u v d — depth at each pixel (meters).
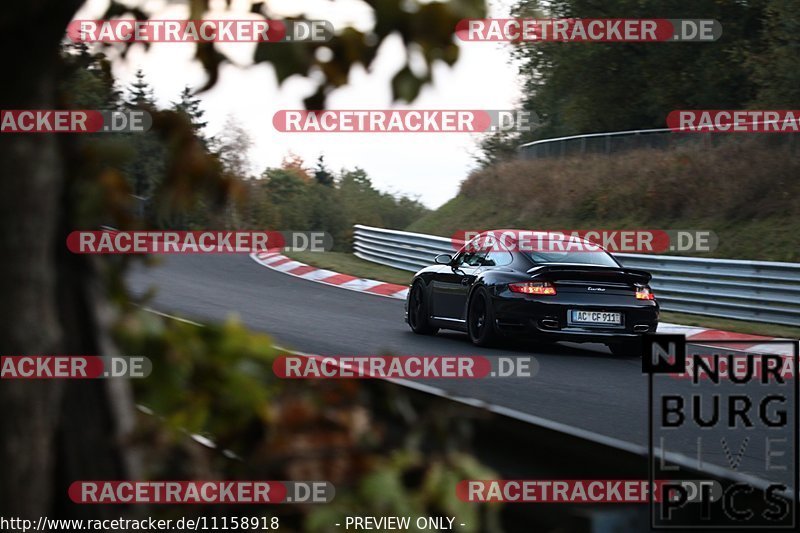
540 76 126.69
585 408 26.59
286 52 6.17
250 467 7.75
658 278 58.38
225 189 7.60
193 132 7.55
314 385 8.45
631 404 27.31
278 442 7.68
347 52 6.09
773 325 50.81
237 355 8.01
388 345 38.72
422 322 43.69
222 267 79.81
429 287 43.34
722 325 51.38
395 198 146.88
